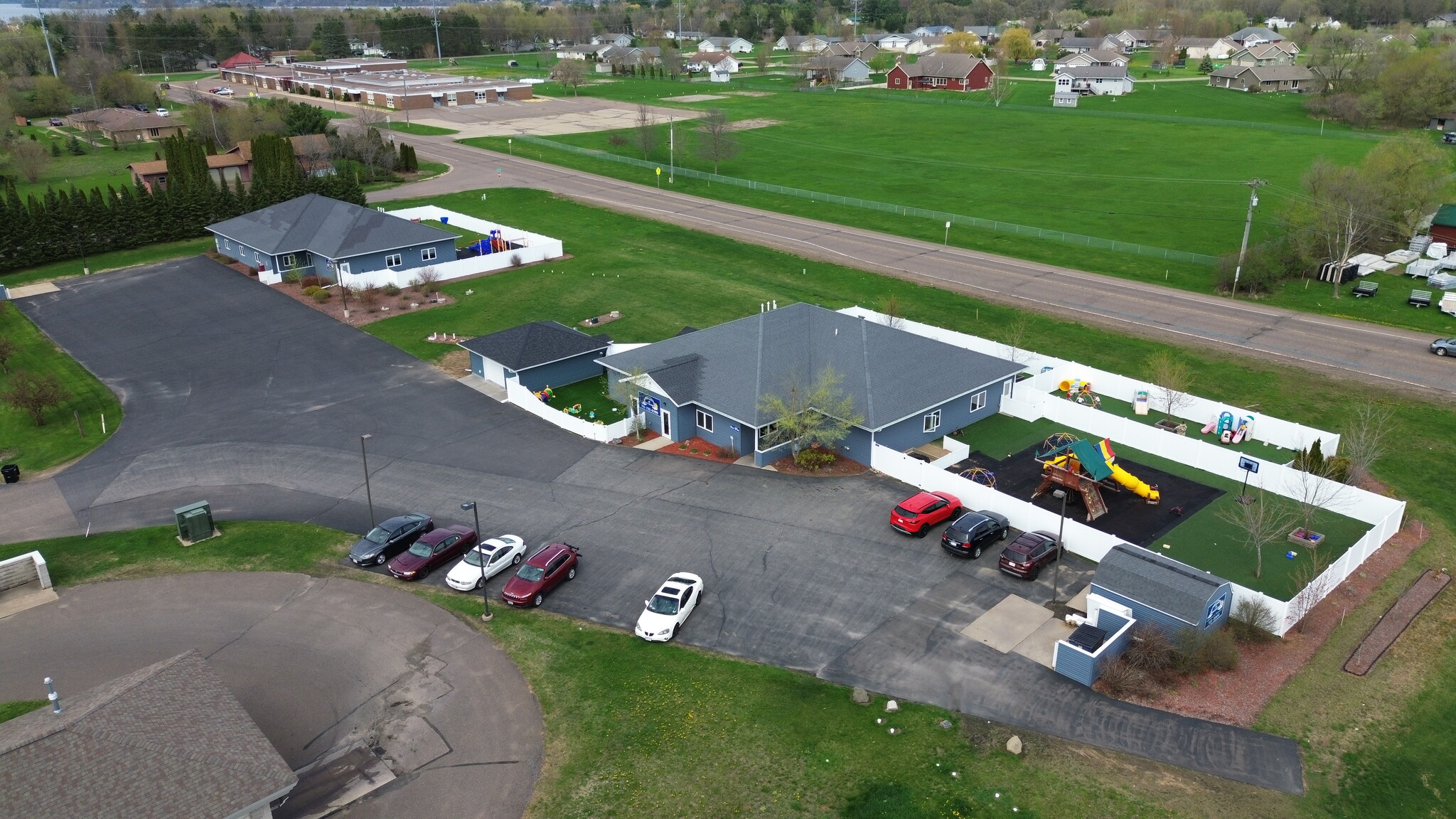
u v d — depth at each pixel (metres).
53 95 165.38
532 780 27.58
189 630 34.91
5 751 23.80
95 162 124.12
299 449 49.59
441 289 75.19
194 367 60.69
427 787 27.33
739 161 130.00
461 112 169.00
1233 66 196.75
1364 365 59.69
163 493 45.41
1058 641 32.50
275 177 95.19
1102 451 43.22
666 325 66.94
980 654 32.81
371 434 51.12
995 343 60.56
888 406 46.69
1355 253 80.75
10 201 80.69
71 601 36.78
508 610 35.78
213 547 40.50
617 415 53.53
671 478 45.66
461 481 45.81
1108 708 30.23
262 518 42.91
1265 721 29.69
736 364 50.25
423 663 32.88
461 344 57.91
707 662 32.50
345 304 69.62
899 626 34.34
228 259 83.31
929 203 106.69
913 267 81.75
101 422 53.25
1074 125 152.50
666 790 27.09
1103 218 98.75
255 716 30.34
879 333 52.03
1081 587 36.59
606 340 59.69
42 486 46.34
